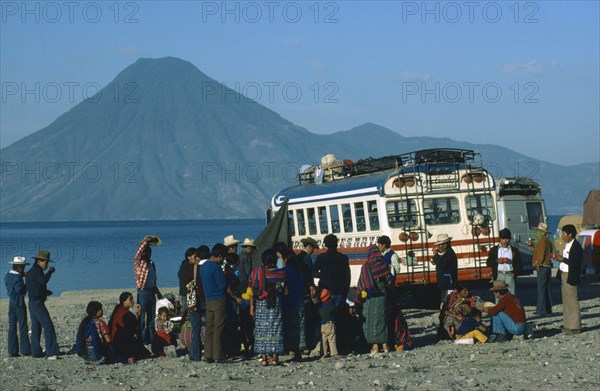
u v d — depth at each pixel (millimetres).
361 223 21984
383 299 15648
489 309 16219
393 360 14453
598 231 29141
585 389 11000
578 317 16672
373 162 22719
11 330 18516
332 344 15523
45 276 18156
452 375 12438
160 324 17594
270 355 15031
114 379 14094
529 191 30422
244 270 16953
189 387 12773
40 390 13078
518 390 11047
